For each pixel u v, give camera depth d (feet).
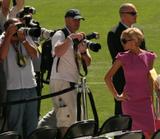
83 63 97.04
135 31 89.61
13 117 92.07
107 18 263.70
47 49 103.86
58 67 98.22
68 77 98.12
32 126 93.86
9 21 89.10
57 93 97.30
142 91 90.02
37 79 105.81
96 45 94.12
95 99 141.59
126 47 89.86
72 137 78.23
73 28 97.25
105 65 181.16
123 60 89.92
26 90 92.63
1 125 90.84
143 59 89.92
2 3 104.32
